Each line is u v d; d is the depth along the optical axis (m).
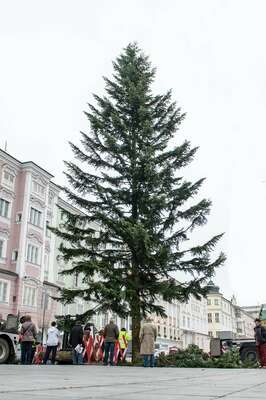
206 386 5.57
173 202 22.53
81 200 23.08
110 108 25.02
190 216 22.41
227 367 17.83
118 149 23.44
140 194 22.66
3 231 38.44
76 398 3.62
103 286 19.44
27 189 41.09
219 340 20.39
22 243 39.31
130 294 20.12
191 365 18.14
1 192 38.66
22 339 15.15
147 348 15.36
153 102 25.41
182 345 76.62
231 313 118.69
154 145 24.00
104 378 7.10
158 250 20.77
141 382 6.24
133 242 20.98
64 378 6.70
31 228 40.94
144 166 22.17
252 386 5.70
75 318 20.70
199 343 88.75
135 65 26.91
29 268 39.81
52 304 43.06
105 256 22.23
